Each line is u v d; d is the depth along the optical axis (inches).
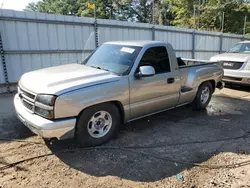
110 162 128.6
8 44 288.2
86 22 348.8
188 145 151.1
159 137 162.4
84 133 137.2
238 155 138.9
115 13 1552.7
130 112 156.3
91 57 184.2
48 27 315.9
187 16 1194.6
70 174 116.6
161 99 174.7
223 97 284.2
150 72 151.4
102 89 136.9
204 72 214.7
